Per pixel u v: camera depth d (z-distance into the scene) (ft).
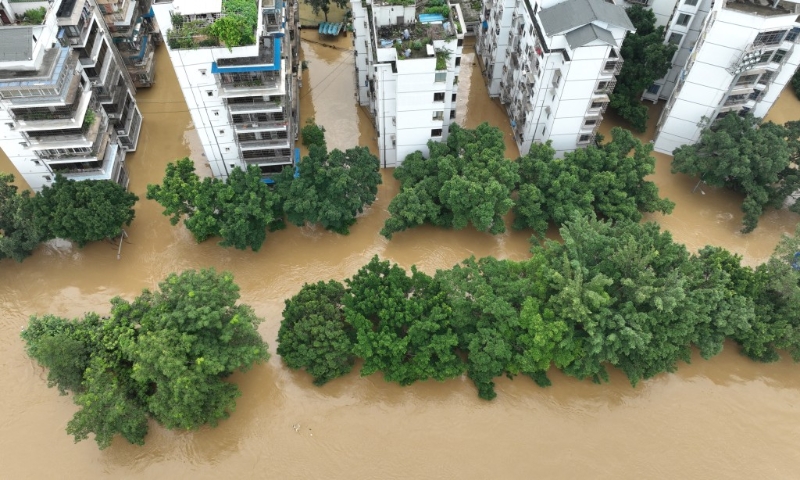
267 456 154.10
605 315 151.84
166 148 224.74
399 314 154.40
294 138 221.87
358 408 162.09
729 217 208.64
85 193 174.19
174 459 152.97
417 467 152.66
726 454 157.07
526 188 189.37
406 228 199.52
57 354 140.56
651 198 194.70
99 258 191.21
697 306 151.53
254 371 167.84
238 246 180.75
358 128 236.22
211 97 178.19
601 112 199.21
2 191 179.01
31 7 173.47
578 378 161.48
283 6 206.90
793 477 153.79
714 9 187.62
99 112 192.24
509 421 160.66
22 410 159.53
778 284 161.89
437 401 163.63
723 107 203.62
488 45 245.86
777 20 177.27
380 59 179.32
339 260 193.67
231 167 204.95
